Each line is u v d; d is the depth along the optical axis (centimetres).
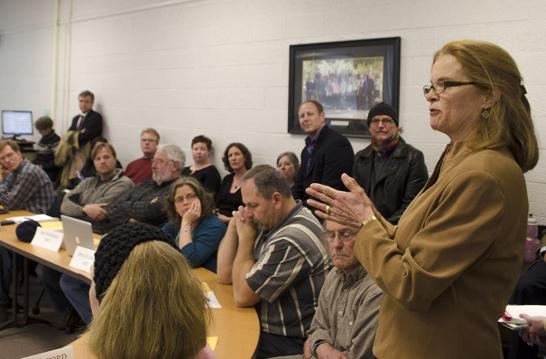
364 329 168
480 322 111
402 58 376
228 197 456
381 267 115
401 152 316
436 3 358
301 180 377
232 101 495
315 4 425
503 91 111
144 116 587
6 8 810
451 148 124
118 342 94
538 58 318
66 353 125
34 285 446
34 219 379
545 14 315
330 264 209
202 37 519
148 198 384
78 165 620
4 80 829
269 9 459
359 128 403
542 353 232
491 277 111
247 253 218
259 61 470
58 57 708
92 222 388
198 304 100
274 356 203
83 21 663
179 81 546
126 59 604
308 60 430
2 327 351
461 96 113
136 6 587
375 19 389
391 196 315
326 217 130
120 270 99
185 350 97
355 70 402
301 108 368
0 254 379
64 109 705
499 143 111
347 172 352
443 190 111
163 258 100
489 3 335
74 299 312
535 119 320
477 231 104
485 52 112
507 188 106
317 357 182
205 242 274
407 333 115
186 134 542
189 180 287
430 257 106
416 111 371
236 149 453
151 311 95
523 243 115
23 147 701
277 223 217
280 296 205
